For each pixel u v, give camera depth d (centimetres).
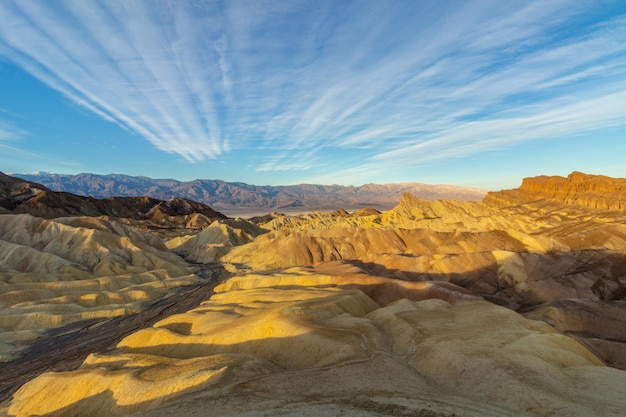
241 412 2050
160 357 3825
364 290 7125
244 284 8350
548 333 3566
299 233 13050
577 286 6769
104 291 8688
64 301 7675
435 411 1947
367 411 1939
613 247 8300
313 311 4528
